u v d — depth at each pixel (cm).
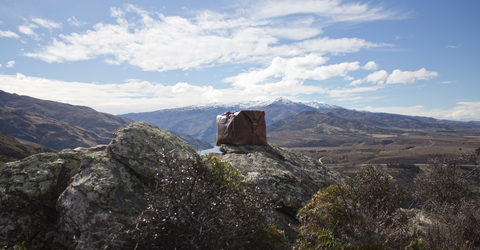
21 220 371
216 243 302
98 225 320
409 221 432
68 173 442
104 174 377
